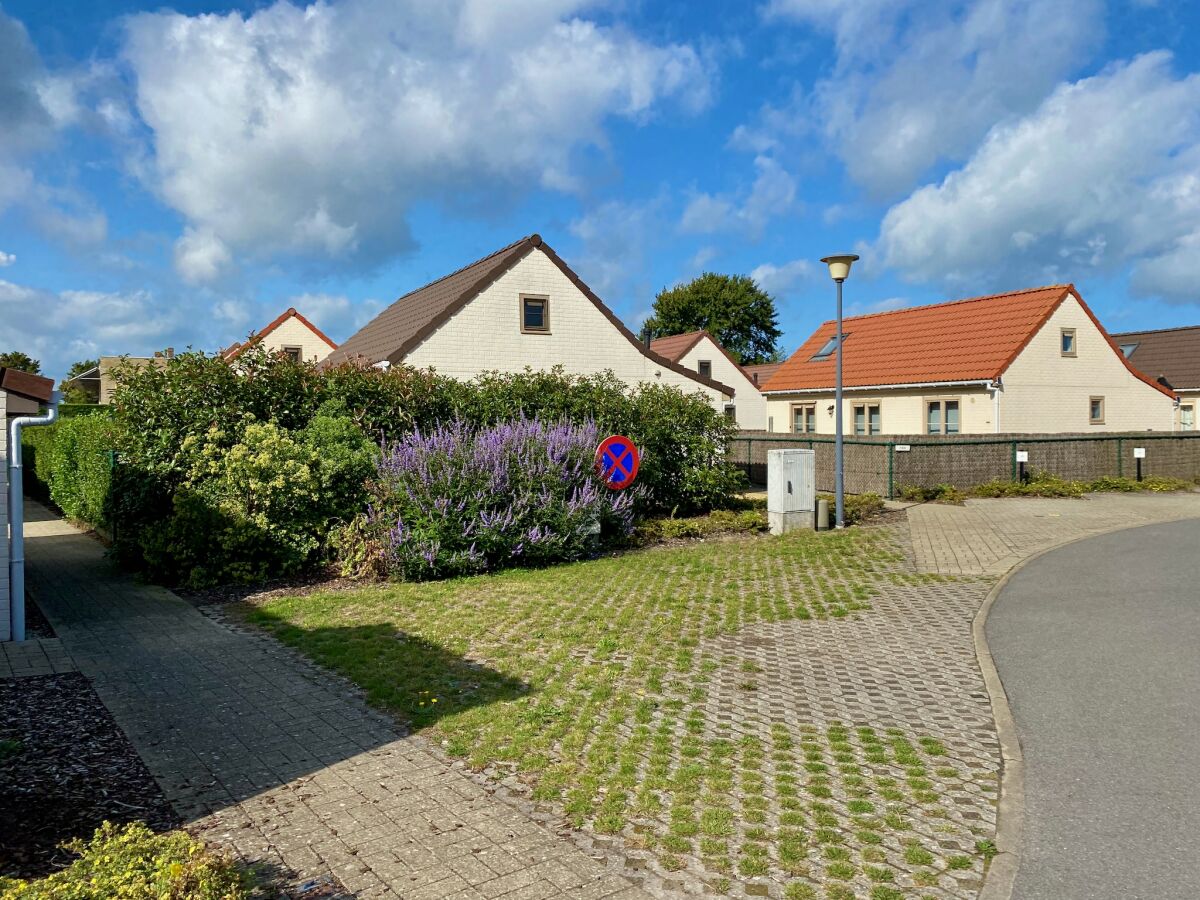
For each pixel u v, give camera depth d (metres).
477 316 21.78
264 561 10.82
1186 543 12.69
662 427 15.40
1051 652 7.21
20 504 7.95
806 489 14.73
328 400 12.76
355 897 3.55
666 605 9.13
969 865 3.81
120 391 11.70
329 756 5.11
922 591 9.84
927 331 29.25
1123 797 4.45
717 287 70.25
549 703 6.00
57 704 6.06
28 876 3.64
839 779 4.77
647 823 4.23
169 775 4.83
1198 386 35.72
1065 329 26.62
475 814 4.33
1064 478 22.41
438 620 8.48
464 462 11.27
